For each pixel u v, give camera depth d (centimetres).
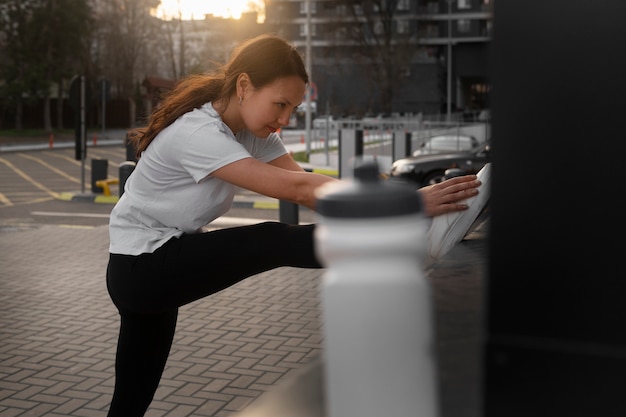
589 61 85
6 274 741
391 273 71
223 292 650
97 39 5784
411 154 1914
